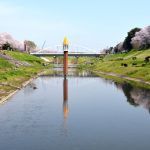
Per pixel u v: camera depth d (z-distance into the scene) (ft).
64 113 185.06
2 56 604.08
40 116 175.73
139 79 402.11
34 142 128.98
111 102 226.58
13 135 138.31
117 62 635.66
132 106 209.77
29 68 579.48
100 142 130.21
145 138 136.05
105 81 403.13
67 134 140.87
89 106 209.97
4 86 284.82
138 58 632.38
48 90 297.33
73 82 391.24
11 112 185.57
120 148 123.13
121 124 159.74
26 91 284.41
